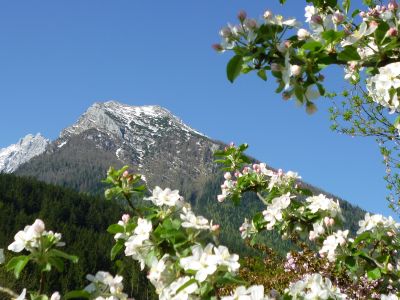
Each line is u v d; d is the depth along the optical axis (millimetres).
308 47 2736
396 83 2996
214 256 2896
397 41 2850
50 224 88312
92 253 74312
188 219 3342
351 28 3191
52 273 48375
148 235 3342
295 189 5496
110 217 111562
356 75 3602
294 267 7453
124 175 3871
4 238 79000
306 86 2865
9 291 3188
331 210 4863
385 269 4242
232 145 5891
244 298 2848
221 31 2838
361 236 4258
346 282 5488
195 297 2982
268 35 2820
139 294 42969
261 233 5414
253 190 5688
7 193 103062
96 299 3248
